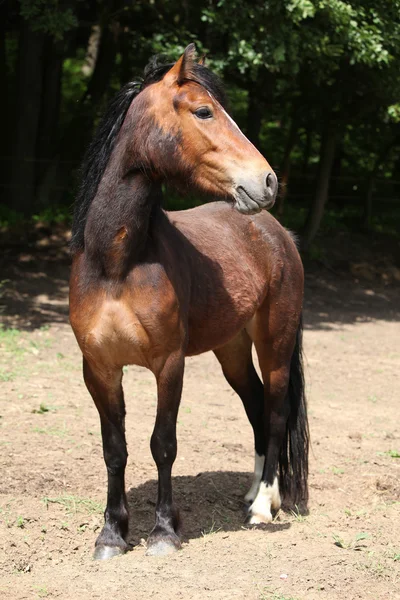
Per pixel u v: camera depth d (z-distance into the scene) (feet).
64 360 28.66
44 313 37.81
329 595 11.44
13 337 31.45
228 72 45.32
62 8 41.01
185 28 43.83
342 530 14.65
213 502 15.94
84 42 67.97
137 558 12.92
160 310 12.37
